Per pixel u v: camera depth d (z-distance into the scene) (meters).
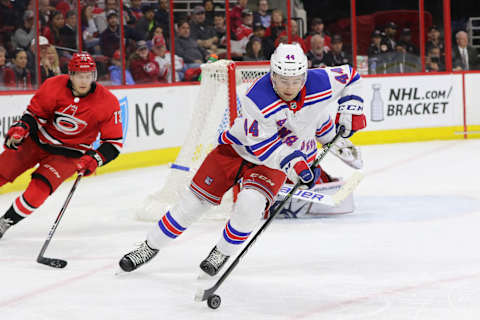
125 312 7.19
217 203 8.20
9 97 17.05
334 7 25.94
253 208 7.59
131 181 18.05
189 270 8.91
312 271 8.72
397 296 7.56
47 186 10.30
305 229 11.36
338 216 12.45
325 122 8.67
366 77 24.84
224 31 24.83
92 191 16.44
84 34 21.45
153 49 23.41
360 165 10.78
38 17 20.05
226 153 8.05
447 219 12.01
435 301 7.34
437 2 26.69
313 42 25.95
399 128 25.41
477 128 26.17
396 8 26.25
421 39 26.69
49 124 10.44
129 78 22.91
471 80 26.11
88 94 10.16
